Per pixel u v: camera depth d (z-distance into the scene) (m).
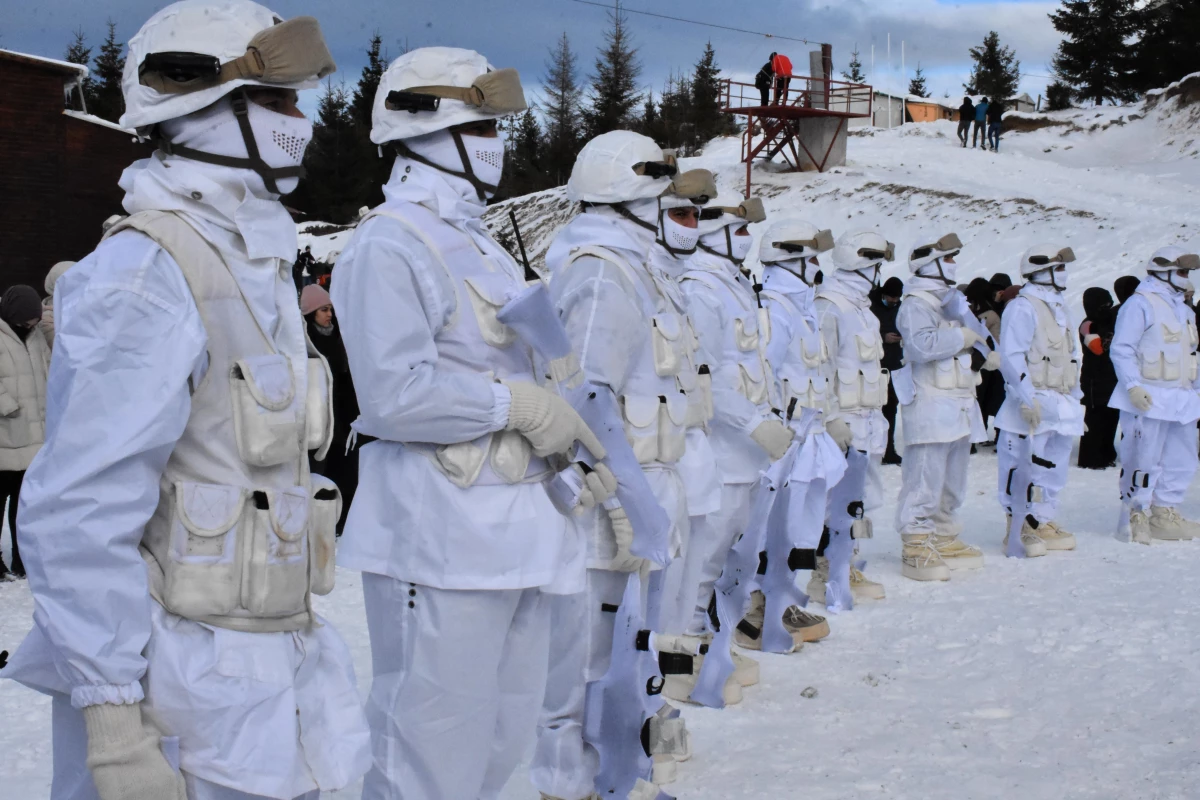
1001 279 13.75
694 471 4.92
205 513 2.40
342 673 2.68
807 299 7.02
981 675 6.05
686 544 4.78
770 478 6.07
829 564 7.54
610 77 62.78
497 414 3.13
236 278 2.46
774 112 32.75
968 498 11.52
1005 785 4.50
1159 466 9.41
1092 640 6.52
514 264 3.53
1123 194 27.58
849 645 6.74
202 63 2.40
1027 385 8.69
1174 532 9.45
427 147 3.32
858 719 5.41
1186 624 6.75
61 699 2.43
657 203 4.52
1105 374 13.02
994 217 25.88
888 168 32.69
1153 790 4.38
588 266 4.31
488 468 3.20
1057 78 65.75
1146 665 6.04
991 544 9.48
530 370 3.45
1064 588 7.84
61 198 20.03
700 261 5.87
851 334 7.89
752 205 5.95
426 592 3.19
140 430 2.24
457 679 3.19
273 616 2.48
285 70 2.45
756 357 5.82
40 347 8.40
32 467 2.27
